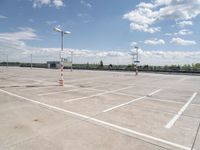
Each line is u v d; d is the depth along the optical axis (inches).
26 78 900.6
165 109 287.9
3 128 190.9
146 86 627.2
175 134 181.6
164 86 636.7
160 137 173.6
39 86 569.9
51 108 280.4
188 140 167.9
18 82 690.8
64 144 154.5
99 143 157.4
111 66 2706.7
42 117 232.2
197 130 194.1
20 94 410.6
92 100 351.6
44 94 415.2
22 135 172.9
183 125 209.6
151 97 400.8
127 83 726.5
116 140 164.4
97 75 1268.5
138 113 259.1
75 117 234.1
